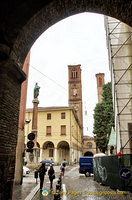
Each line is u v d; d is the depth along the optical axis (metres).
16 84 6.70
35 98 26.41
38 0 6.09
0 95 5.50
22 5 5.91
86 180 16.20
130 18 7.29
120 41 17.36
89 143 76.38
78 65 70.62
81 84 71.00
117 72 16.36
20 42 6.36
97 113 32.53
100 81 73.81
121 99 15.52
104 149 31.88
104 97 32.91
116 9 7.38
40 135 40.59
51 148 41.19
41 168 11.11
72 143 40.84
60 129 39.94
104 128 31.16
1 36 5.67
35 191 10.28
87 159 20.25
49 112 41.62
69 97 67.50
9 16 5.78
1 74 5.66
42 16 6.61
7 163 5.77
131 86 15.73
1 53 5.61
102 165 13.05
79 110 65.81
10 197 5.96
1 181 5.34
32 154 23.92
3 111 5.53
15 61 6.39
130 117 15.05
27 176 18.61
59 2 6.57
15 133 6.55
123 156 9.64
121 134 14.73
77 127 55.09
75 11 7.83
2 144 5.42
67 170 27.94
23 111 14.27
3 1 5.74
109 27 18.00
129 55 16.42
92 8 7.76
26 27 6.16
